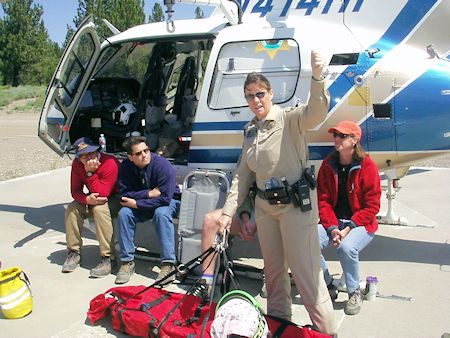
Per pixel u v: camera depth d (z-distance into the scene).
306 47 4.28
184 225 4.02
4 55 46.06
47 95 5.00
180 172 5.07
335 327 3.05
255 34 4.48
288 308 3.20
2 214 6.57
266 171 2.87
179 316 3.16
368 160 3.57
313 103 2.61
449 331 3.28
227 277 3.04
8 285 3.53
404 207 6.42
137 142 4.09
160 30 5.13
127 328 3.24
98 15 36.38
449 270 4.32
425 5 4.26
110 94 5.94
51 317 3.60
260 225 3.04
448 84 4.14
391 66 4.20
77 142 4.25
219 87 4.54
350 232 3.54
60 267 4.59
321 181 3.67
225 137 4.50
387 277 4.21
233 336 2.44
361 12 4.43
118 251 4.50
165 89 6.01
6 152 12.53
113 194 4.48
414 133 4.23
